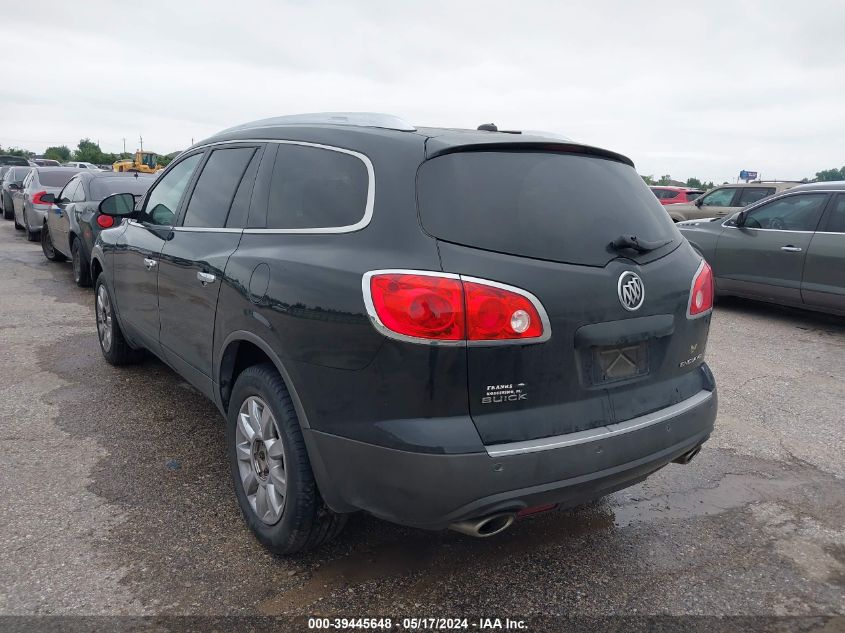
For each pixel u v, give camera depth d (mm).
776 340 7270
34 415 4422
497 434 2332
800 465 4070
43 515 3189
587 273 2496
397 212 2455
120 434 4156
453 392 2285
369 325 2346
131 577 2750
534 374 2385
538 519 3371
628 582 2855
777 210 8312
